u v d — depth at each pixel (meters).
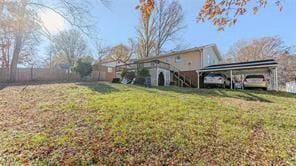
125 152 4.32
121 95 10.02
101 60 41.53
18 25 13.07
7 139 4.93
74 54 40.38
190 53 23.41
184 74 23.62
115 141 4.71
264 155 4.40
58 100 8.99
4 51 26.30
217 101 9.70
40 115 6.83
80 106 7.66
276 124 6.34
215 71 19.34
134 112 6.83
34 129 5.57
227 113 7.31
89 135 5.04
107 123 5.80
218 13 3.89
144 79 18.02
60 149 4.39
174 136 5.07
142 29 33.22
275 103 9.85
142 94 10.48
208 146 4.70
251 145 4.84
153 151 4.40
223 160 4.17
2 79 18.78
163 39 33.44
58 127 5.63
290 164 4.06
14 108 7.96
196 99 9.84
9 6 11.75
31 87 13.18
